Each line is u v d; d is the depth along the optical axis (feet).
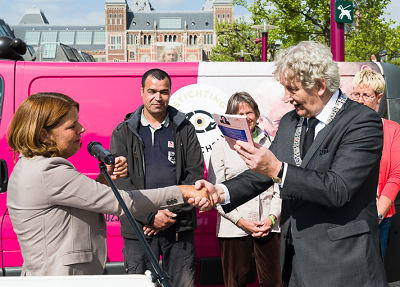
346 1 19.66
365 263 6.12
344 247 6.15
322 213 6.24
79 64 11.65
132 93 11.55
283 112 11.61
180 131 9.88
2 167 11.19
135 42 374.02
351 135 6.18
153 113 9.78
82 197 6.11
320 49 6.15
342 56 19.94
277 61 6.47
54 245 6.03
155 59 374.02
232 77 11.68
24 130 6.18
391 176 9.76
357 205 6.23
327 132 6.33
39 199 5.98
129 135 9.70
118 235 11.39
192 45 376.68
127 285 5.14
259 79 11.68
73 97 11.53
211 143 11.56
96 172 11.39
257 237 10.19
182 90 11.63
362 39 52.11
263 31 50.72
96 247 6.42
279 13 55.21
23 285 5.09
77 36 395.75
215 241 11.44
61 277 5.13
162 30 374.43
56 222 6.05
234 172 10.32
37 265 6.04
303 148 6.71
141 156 9.64
